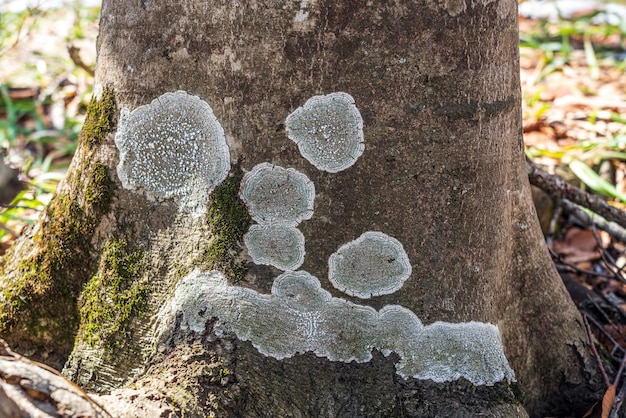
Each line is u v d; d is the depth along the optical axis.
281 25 1.23
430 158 1.26
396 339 1.28
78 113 2.34
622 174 2.00
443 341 1.29
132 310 1.30
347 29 1.23
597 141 2.06
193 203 1.28
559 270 1.69
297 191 1.26
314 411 1.27
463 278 1.29
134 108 1.29
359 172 1.26
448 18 1.24
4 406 1.14
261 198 1.26
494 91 1.28
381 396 1.28
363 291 1.27
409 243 1.27
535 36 2.96
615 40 3.07
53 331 1.35
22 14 2.86
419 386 1.28
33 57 2.67
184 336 1.27
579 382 1.41
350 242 1.27
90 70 2.15
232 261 1.27
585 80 2.52
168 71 1.27
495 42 1.27
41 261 1.34
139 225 1.30
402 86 1.24
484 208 1.29
